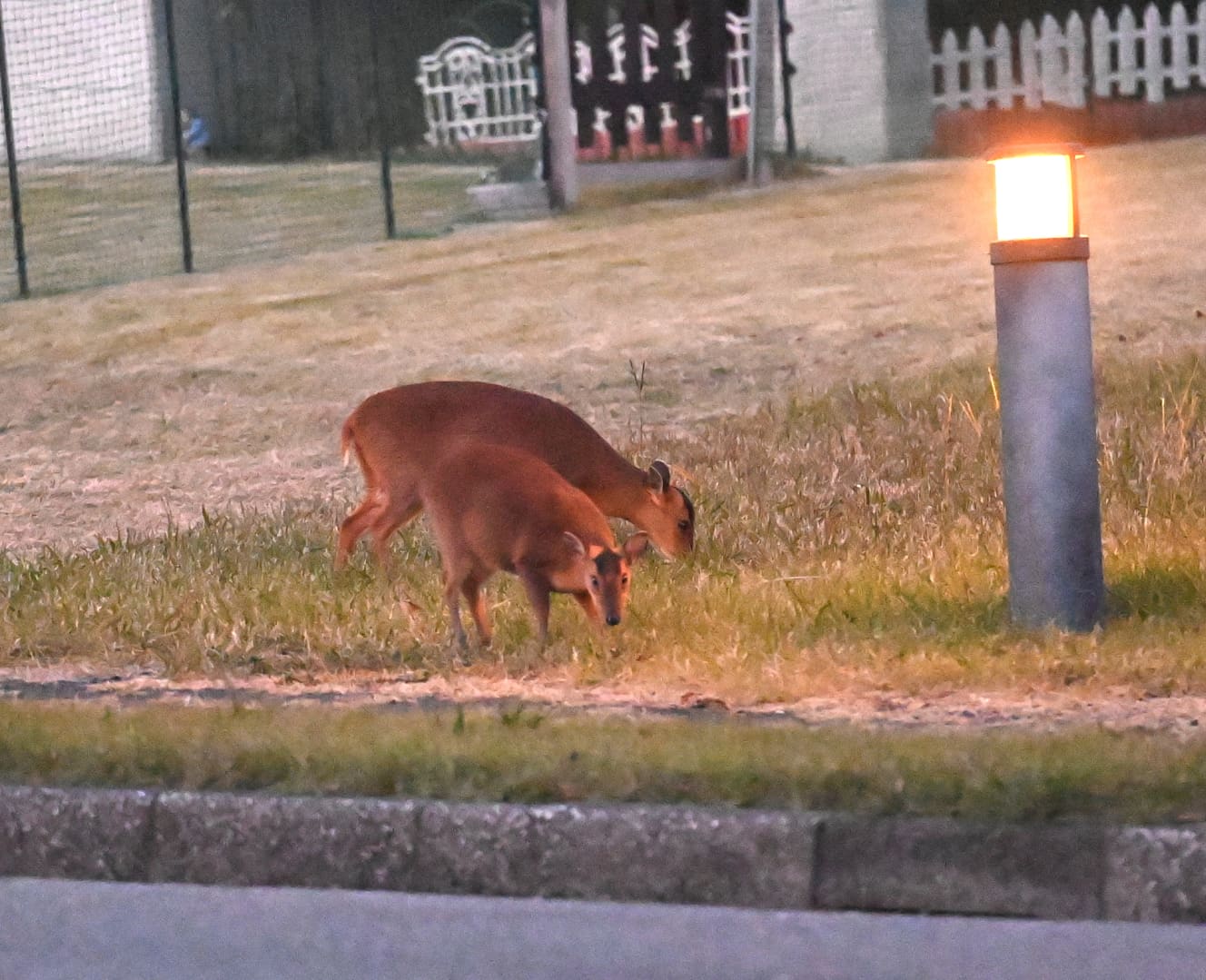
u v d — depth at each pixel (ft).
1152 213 142.20
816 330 119.96
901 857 44.37
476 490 68.23
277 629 71.92
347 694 62.39
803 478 90.94
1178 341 108.06
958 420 96.32
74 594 79.15
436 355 122.62
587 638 67.72
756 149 175.01
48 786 49.19
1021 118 183.83
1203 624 65.41
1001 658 61.36
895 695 58.54
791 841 44.88
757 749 48.67
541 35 168.25
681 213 162.61
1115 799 44.62
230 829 47.65
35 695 63.62
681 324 124.57
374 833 46.93
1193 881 42.96
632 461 96.12
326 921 44.37
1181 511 79.87
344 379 119.65
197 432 111.75
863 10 183.52
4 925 44.62
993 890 43.93
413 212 177.47
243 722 53.88
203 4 219.00
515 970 40.93
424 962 41.55
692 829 45.39
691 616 69.92
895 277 131.64
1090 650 61.52
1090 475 64.64
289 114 218.18
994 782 44.98
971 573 73.36
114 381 123.75
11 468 107.86
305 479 101.55
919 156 184.96
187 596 76.95
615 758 48.19
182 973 41.24
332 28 216.95
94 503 100.07
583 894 45.83
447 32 217.77
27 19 211.00
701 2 174.70
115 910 45.50
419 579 79.51
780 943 42.27
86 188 203.51
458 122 209.36
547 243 154.92
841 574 75.15
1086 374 64.39
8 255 173.17
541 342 123.44
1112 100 183.32
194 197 195.52
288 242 168.35
